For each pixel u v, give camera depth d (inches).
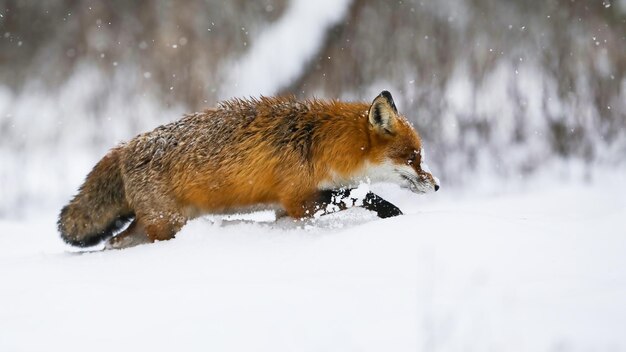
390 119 425.4
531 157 851.4
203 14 1104.2
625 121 906.1
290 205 419.5
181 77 1019.9
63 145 956.0
